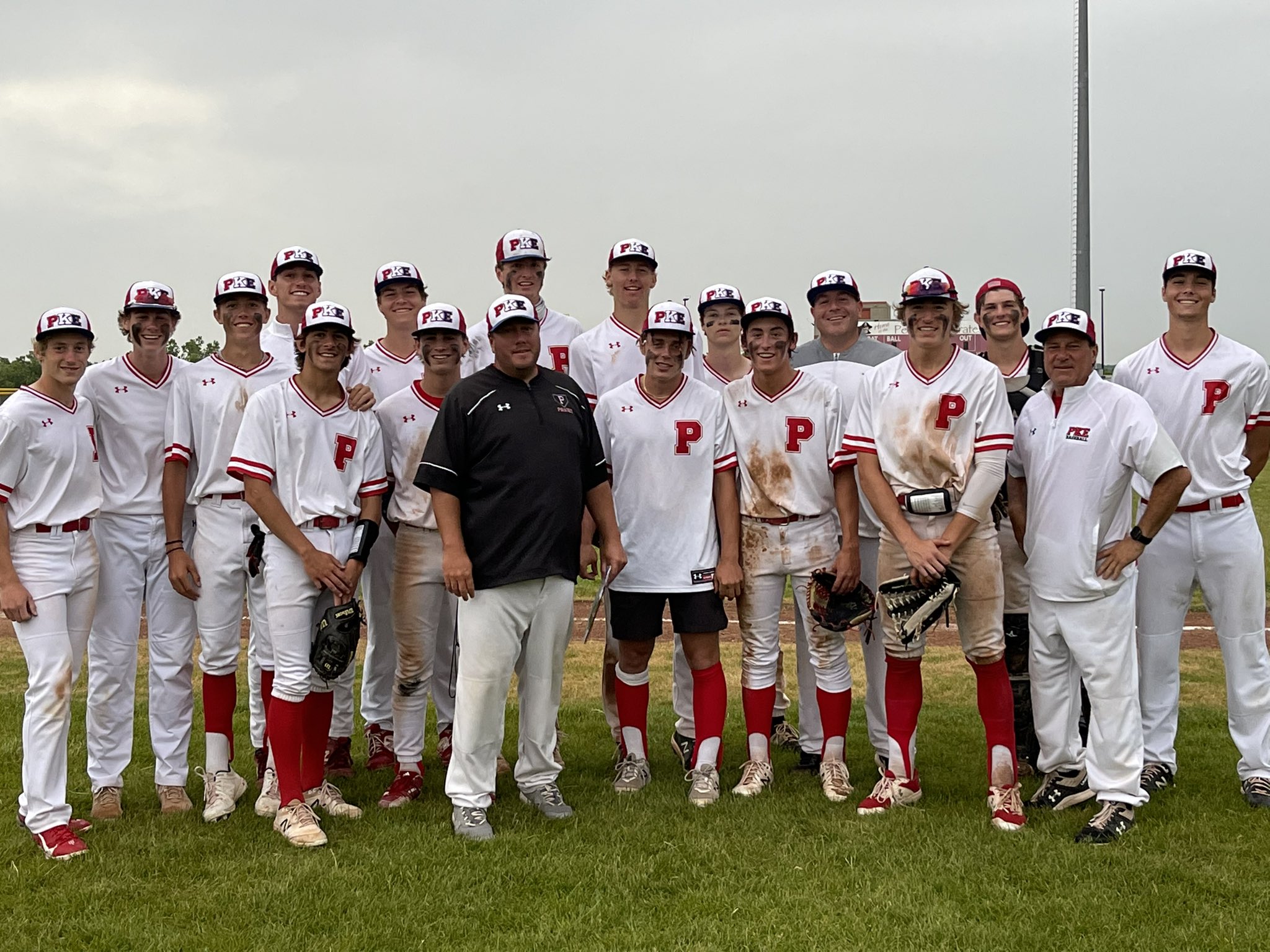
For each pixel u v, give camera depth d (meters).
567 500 4.82
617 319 6.20
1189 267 5.17
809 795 5.32
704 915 3.86
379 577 5.89
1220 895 3.94
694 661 5.43
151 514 5.20
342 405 5.03
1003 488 5.38
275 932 3.71
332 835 4.72
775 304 5.25
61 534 4.69
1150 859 4.28
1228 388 5.11
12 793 5.33
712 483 5.39
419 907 3.92
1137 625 5.41
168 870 4.30
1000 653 4.91
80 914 3.88
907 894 3.99
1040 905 3.86
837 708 5.42
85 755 6.19
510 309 4.73
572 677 8.30
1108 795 4.68
